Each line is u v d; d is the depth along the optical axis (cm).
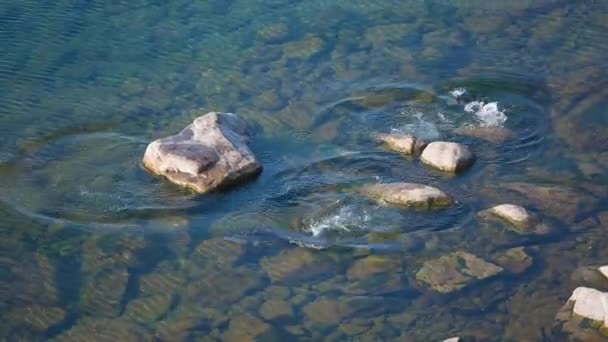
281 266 1292
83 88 1731
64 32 1919
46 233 1360
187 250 1327
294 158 1525
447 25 1959
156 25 1950
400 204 1400
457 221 1373
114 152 1539
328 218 1381
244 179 1466
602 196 1429
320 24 1958
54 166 1505
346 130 1602
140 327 1194
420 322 1191
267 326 1191
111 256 1319
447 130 1599
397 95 1698
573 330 1166
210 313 1216
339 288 1250
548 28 1952
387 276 1268
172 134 1592
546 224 1363
